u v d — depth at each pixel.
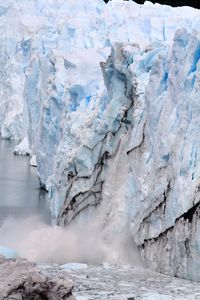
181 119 38.25
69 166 48.09
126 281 36.47
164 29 78.94
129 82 45.47
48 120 67.50
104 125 46.16
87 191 47.06
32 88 92.00
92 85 56.94
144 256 40.69
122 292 33.66
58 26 91.50
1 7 125.62
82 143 47.16
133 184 43.12
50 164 67.19
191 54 38.72
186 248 36.59
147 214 40.56
